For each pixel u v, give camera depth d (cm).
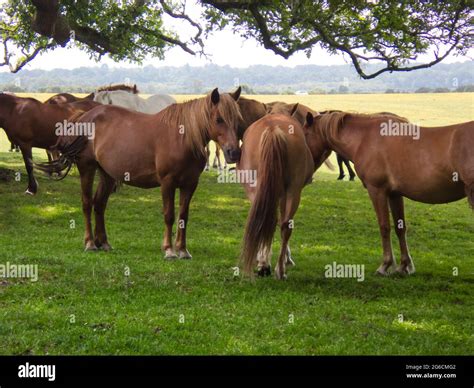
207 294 779
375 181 904
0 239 1109
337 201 1752
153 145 963
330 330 653
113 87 1992
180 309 714
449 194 847
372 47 1731
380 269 930
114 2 2002
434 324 686
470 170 799
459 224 1505
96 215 1046
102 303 727
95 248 1032
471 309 757
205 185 1928
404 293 826
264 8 1703
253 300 757
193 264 937
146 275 861
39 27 1658
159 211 1488
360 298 794
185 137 936
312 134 985
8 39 2297
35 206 1454
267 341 619
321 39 1744
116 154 980
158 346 596
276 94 5903
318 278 889
